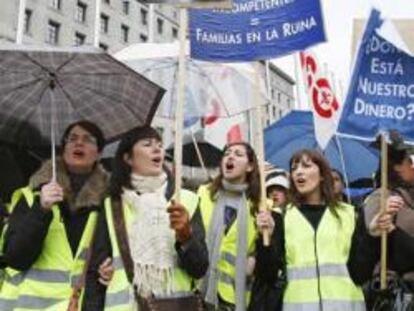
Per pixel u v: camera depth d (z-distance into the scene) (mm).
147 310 3855
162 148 4215
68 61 4668
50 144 5164
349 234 4488
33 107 4945
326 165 4613
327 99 7973
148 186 4129
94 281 4027
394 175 4805
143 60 7051
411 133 4555
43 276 4203
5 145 5320
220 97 6668
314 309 4301
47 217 4094
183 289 3996
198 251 3928
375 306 4488
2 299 4277
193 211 4141
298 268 4414
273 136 9359
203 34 4953
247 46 4883
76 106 4926
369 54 4629
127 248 3957
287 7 4844
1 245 4434
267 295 4488
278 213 4609
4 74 4734
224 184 5184
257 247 4465
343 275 4387
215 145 8422
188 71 6750
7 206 4914
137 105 5227
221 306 4934
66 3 54938
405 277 4441
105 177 4469
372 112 4594
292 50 4820
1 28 42031
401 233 4352
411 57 4578
